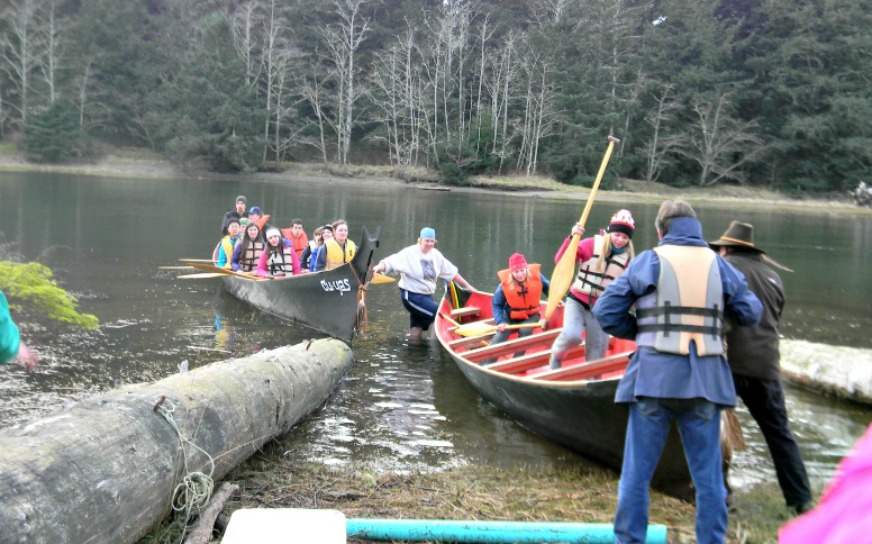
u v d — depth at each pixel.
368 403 6.16
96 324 6.15
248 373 4.84
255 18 56.56
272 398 4.86
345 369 6.87
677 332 3.29
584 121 51.44
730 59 57.12
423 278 8.39
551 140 53.25
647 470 3.35
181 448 3.70
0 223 17.34
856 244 24.02
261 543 2.28
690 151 53.56
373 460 4.89
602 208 35.75
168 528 3.56
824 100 53.19
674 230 3.52
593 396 4.65
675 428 4.07
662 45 57.66
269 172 51.53
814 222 34.28
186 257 13.89
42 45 51.91
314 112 58.56
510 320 7.26
